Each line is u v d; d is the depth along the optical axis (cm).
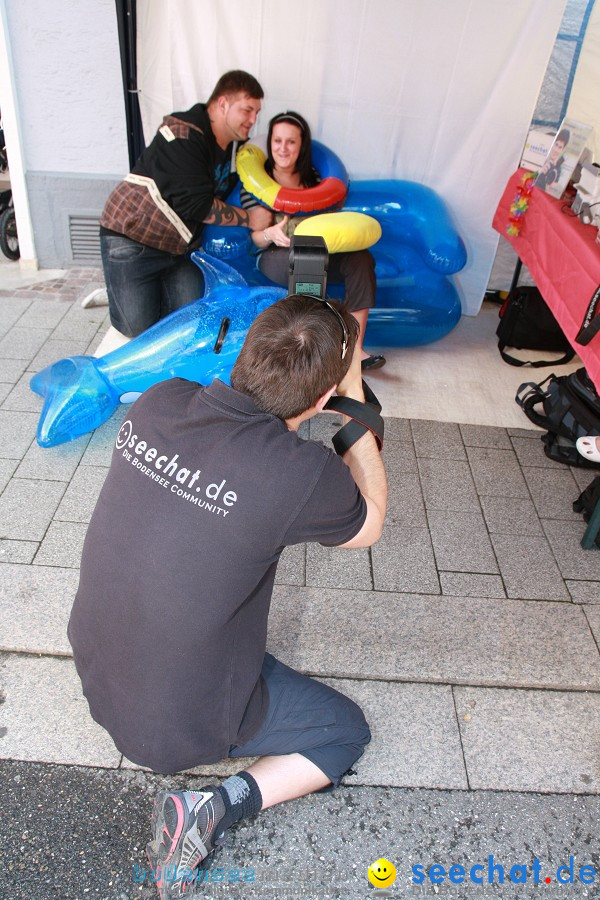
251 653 135
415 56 323
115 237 299
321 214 304
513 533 253
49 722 181
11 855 156
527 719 194
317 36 319
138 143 348
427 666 202
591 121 310
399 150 352
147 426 124
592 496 258
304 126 309
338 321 123
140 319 316
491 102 333
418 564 235
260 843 162
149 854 150
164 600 119
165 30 318
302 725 154
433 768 180
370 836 165
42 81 356
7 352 322
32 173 382
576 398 290
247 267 335
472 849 165
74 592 211
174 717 128
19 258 423
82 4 335
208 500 115
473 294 399
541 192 308
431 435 300
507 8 307
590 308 236
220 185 321
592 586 234
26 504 241
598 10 307
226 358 268
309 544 238
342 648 204
